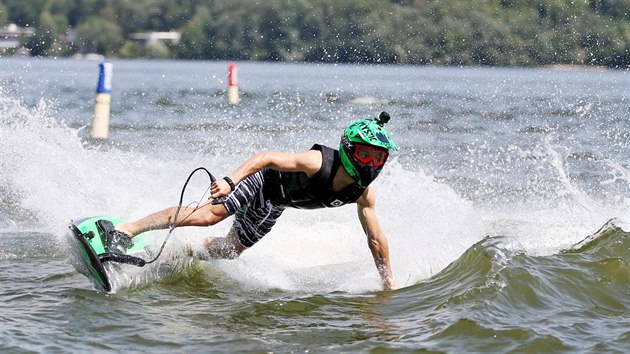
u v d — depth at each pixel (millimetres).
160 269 21484
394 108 75750
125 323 17969
